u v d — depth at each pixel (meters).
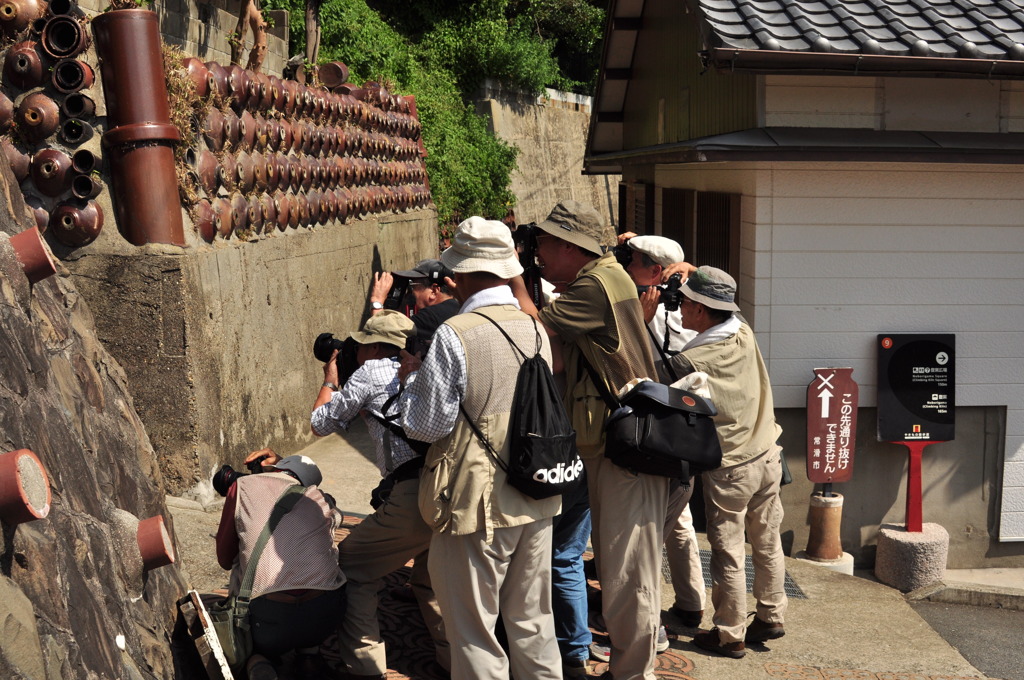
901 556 6.93
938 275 7.16
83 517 2.75
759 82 7.12
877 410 7.20
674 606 4.87
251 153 6.70
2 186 3.43
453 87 20.77
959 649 5.74
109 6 5.35
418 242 11.41
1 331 2.64
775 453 4.41
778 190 7.04
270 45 10.85
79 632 2.33
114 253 5.31
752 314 7.21
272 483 3.51
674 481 3.96
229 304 5.99
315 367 7.77
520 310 3.24
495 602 3.11
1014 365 7.27
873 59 6.43
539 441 3.00
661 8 11.27
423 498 3.09
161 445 5.41
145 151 5.36
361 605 3.47
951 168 7.04
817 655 4.76
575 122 26.94
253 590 3.27
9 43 5.30
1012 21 7.00
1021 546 7.51
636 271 4.02
